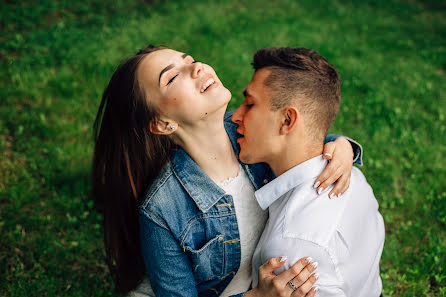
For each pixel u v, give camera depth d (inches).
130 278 85.4
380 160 160.9
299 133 64.7
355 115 185.5
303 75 62.9
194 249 70.1
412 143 170.1
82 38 227.3
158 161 69.4
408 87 209.5
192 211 68.8
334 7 307.4
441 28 286.7
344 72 218.8
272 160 69.4
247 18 270.4
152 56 63.0
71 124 167.9
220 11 278.8
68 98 183.3
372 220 72.6
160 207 66.5
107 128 70.1
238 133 74.2
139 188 72.0
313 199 64.7
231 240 71.7
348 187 68.7
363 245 67.9
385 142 170.1
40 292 114.5
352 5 315.6
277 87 63.2
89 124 170.7
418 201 144.3
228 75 189.0
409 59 240.2
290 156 66.9
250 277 79.7
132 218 76.4
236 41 237.5
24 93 182.5
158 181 67.7
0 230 129.3
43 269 120.8
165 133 65.6
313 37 255.1
